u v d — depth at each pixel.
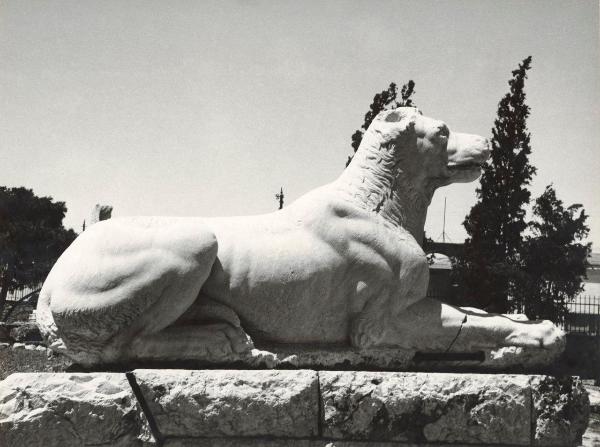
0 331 11.08
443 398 4.34
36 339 11.22
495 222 10.30
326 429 4.27
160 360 4.39
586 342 8.73
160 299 4.37
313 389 4.28
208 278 4.55
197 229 4.46
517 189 10.35
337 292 4.65
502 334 4.71
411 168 4.83
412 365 4.70
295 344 4.68
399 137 4.80
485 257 10.19
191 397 4.18
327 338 4.71
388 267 4.68
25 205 13.47
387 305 4.69
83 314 4.29
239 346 4.46
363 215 4.72
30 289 13.70
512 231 10.26
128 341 4.40
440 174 4.87
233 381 4.23
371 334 4.64
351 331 4.70
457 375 4.40
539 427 4.39
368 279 4.66
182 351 4.39
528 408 4.40
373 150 4.86
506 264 10.07
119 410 4.11
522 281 10.03
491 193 10.41
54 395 4.06
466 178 4.88
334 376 4.32
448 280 10.95
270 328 4.62
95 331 4.33
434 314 4.73
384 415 4.30
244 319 4.61
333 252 4.65
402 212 4.84
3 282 13.38
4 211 13.31
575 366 8.59
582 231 10.05
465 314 4.77
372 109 9.58
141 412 4.16
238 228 4.70
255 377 4.26
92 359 4.44
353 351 4.64
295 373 4.30
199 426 4.19
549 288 10.04
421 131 4.82
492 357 4.69
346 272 4.66
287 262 4.59
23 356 9.11
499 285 10.16
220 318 4.55
